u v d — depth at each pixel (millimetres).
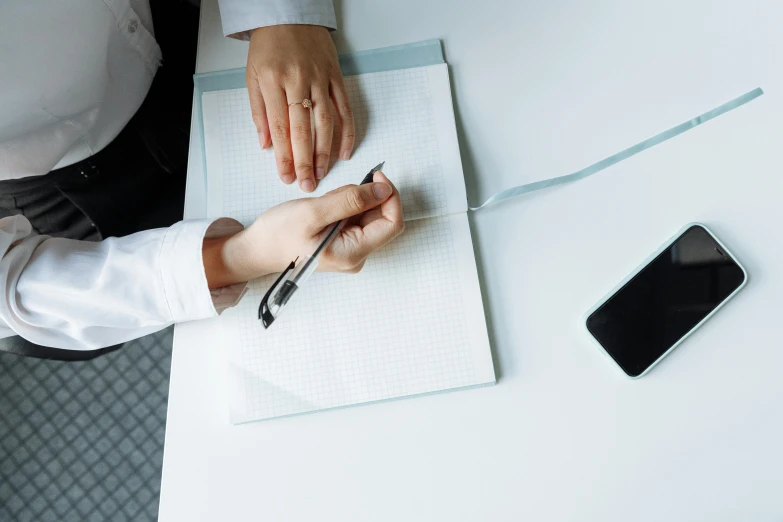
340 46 636
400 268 561
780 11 609
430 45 623
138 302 542
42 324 563
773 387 532
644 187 579
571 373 544
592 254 567
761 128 584
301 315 554
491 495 527
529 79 612
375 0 646
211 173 594
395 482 532
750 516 518
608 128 594
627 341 539
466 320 551
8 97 591
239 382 546
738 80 598
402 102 604
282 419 545
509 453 532
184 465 542
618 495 523
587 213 576
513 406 539
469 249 563
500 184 589
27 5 540
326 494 534
